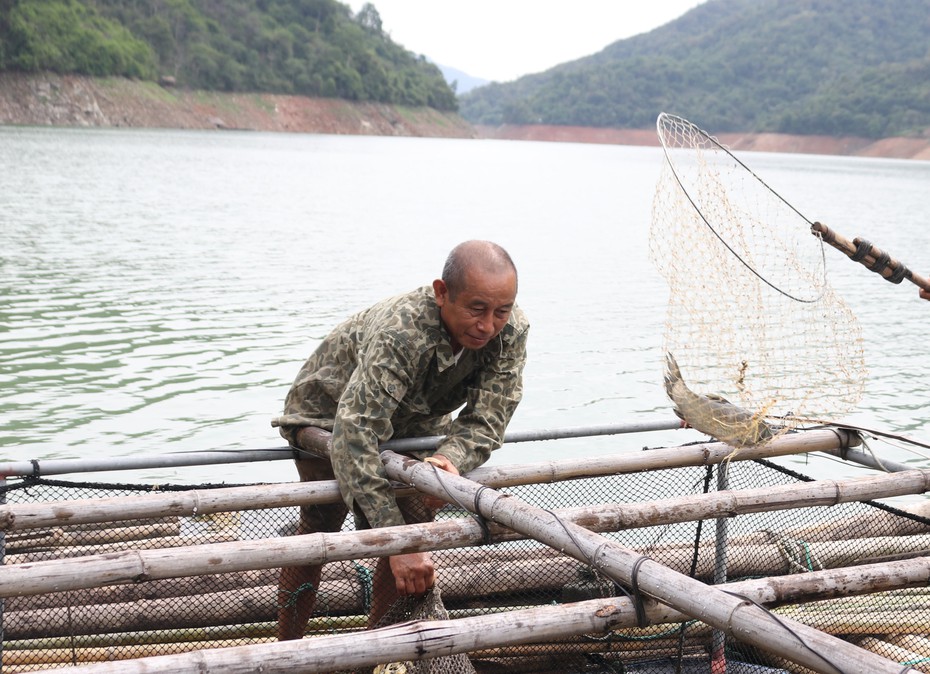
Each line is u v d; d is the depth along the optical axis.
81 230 25.23
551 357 13.31
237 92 153.25
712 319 3.97
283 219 31.11
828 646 2.37
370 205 38.22
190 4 157.25
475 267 3.29
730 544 4.93
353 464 3.43
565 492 6.03
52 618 4.21
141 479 8.38
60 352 12.55
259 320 15.00
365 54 180.38
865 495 3.64
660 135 3.92
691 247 3.93
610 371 12.63
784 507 3.54
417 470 3.44
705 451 4.02
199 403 10.63
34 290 16.55
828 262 24.59
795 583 2.99
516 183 59.34
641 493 6.03
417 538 3.14
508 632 2.69
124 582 2.81
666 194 3.92
